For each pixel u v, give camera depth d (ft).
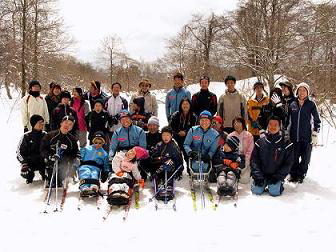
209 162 21.06
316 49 40.16
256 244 14.61
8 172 24.04
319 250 14.11
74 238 15.11
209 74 78.28
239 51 43.47
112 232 15.66
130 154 19.85
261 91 24.52
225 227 16.12
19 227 16.07
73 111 25.82
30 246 14.43
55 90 28.04
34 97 25.43
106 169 20.88
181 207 18.48
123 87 117.50
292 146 19.98
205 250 14.14
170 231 15.75
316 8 39.17
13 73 65.26
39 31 63.46
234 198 19.57
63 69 83.25
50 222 16.61
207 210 18.06
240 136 22.18
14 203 18.80
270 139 20.11
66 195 20.06
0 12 60.08
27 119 25.26
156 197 19.27
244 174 22.25
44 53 66.13
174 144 21.18
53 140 20.83
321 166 25.39
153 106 26.99
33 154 21.58
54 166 19.60
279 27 40.42
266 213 17.63
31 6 60.13
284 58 40.65
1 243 14.65
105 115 25.36
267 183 20.38
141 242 14.78
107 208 18.03
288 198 19.66
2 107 63.16
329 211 17.78
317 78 38.78
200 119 21.62
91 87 27.81
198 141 21.77
